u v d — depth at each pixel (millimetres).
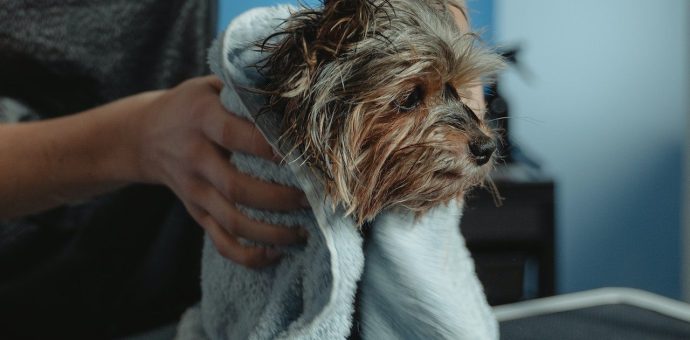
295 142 516
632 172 1929
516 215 1367
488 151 628
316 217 497
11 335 988
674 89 1891
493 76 713
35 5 959
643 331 902
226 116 538
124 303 1064
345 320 515
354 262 511
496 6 1801
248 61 558
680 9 1859
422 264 539
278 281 563
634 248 1959
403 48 573
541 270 1443
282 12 608
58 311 1015
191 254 1106
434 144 593
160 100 657
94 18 1008
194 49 1094
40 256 1025
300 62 526
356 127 550
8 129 764
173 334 955
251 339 549
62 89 1008
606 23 1871
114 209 1043
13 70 956
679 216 1921
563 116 1879
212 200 571
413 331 535
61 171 710
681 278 1894
